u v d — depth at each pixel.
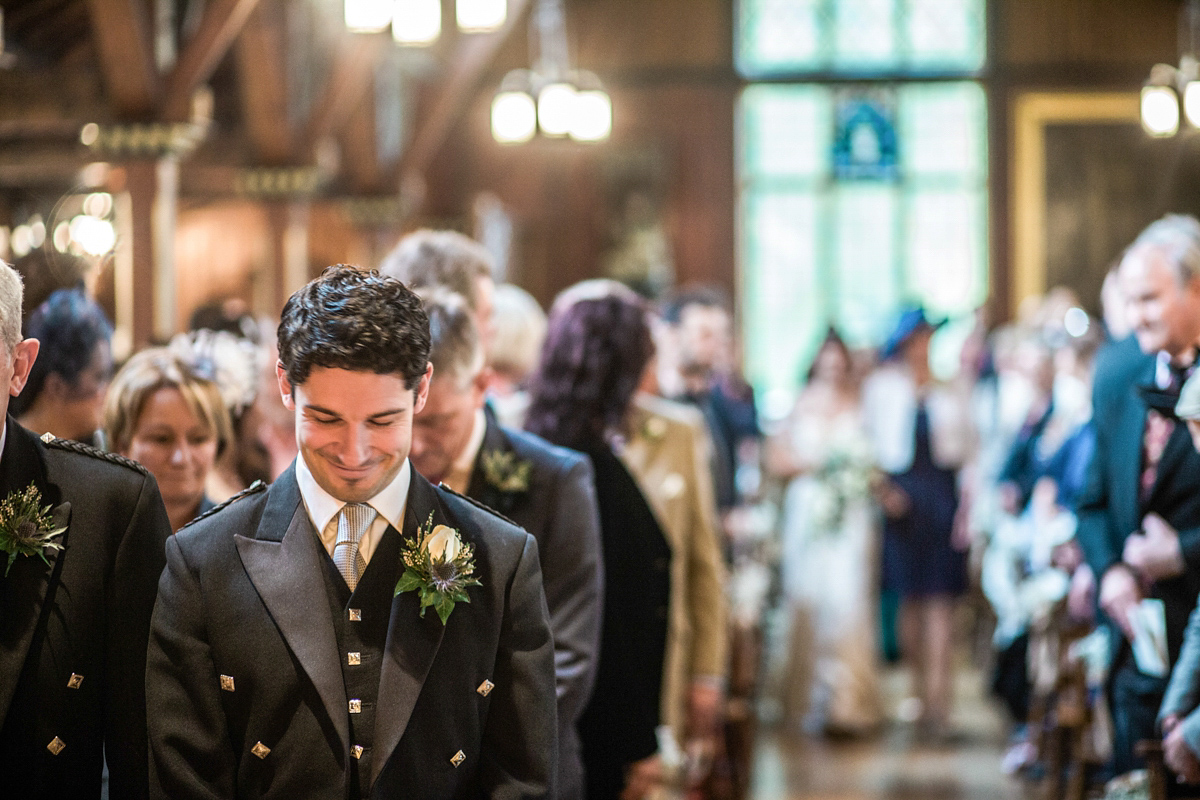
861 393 9.03
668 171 14.67
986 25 14.59
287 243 9.73
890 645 10.46
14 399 3.15
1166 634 3.85
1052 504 6.70
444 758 2.15
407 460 2.22
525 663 2.24
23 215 9.26
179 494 3.00
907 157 14.79
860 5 14.77
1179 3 14.20
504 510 3.00
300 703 2.10
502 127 9.55
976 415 9.57
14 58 8.99
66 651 2.16
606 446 3.60
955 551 8.16
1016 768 7.14
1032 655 6.79
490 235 13.70
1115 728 4.06
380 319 2.00
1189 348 3.90
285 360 2.04
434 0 7.46
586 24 14.68
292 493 2.18
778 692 8.91
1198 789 3.47
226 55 10.71
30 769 2.14
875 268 14.83
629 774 3.51
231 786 2.11
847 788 6.95
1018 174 14.49
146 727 2.22
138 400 2.96
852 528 8.23
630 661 3.52
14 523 2.11
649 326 3.74
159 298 7.55
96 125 7.52
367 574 2.15
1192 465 3.83
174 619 2.13
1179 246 3.90
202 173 11.41
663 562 3.62
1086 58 14.42
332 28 9.57
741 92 14.80
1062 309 8.76
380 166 11.42
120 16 7.24
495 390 4.39
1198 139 14.02
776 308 14.90
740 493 8.35
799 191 14.85
